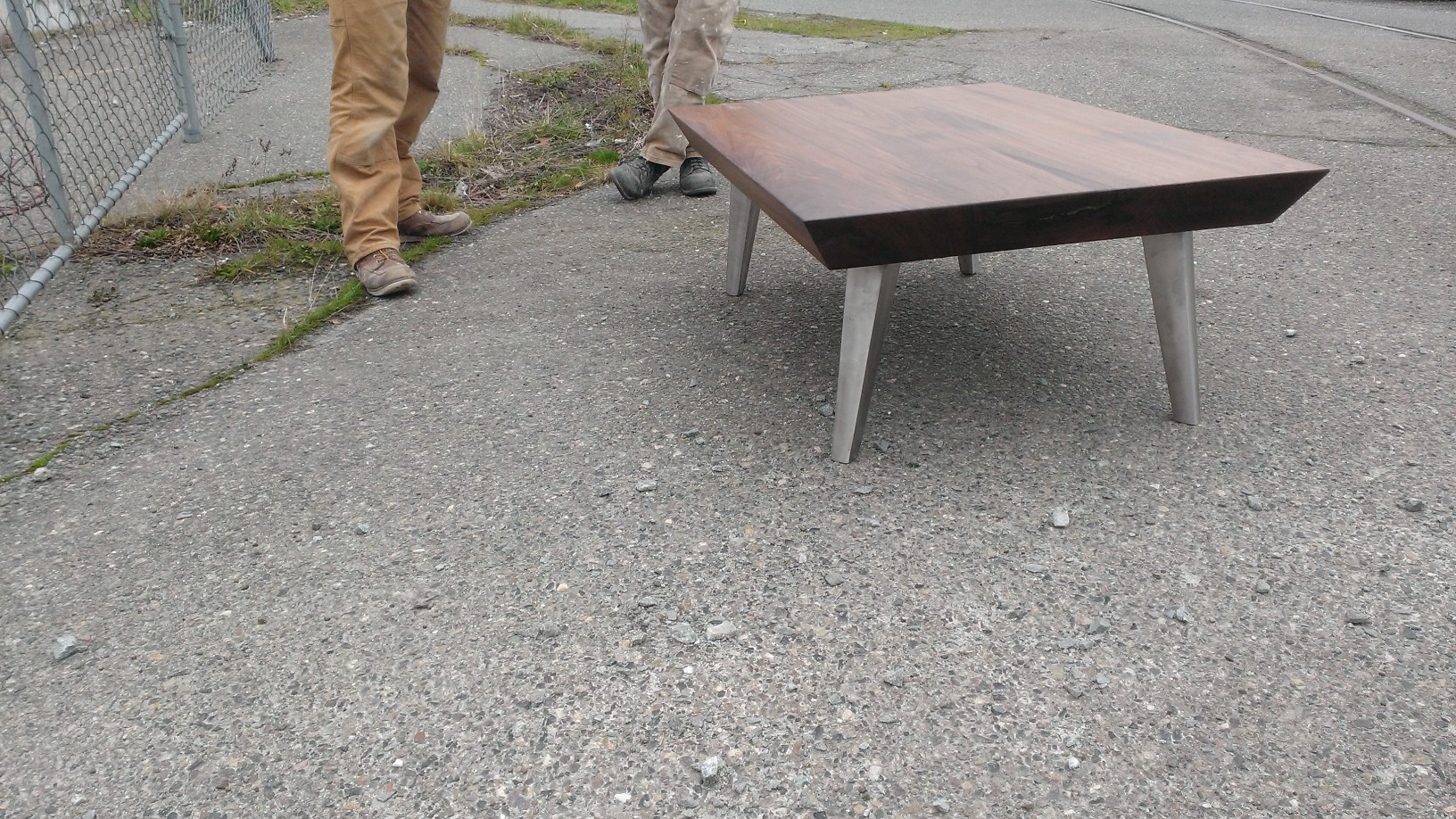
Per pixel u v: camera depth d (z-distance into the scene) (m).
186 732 1.37
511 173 4.00
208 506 1.87
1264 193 1.81
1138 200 1.74
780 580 1.63
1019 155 1.96
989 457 1.96
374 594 1.62
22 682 1.46
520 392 2.26
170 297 2.83
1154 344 2.44
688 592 1.61
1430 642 1.48
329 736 1.36
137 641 1.54
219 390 2.31
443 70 5.69
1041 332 2.51
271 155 4.16
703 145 2.20
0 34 3.90
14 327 2.63
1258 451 1.97
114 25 3.96
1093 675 1.43
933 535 1.73
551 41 6.57
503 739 1.34
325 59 6.20
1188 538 1.72
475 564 1.69
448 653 1.49
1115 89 5.30
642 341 2.50
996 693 1.40
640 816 1.23
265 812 1.25
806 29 7.52
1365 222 3.26
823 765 1.29
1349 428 2.04
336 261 3.07
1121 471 1.91
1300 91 5.15
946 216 1.65
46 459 2.04
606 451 2.01
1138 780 1.27
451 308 2.74
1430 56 6.05
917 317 2.61
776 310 2.68
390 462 2.00
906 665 1.45
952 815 1.22
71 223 2.96
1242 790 1.25
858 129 2.22
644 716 1.37
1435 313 2.57
